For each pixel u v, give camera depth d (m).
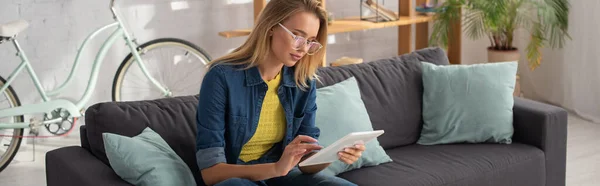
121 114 2.61
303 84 2.48
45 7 4.30
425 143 3.22
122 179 2.38
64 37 4.41
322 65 4.63
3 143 4.28
